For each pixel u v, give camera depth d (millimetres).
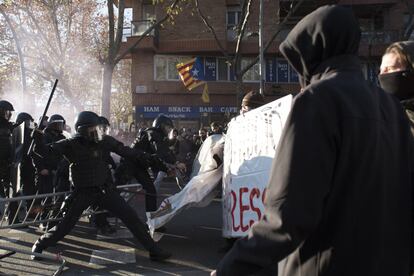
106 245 6570
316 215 1567
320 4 26734
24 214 8117
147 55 26922
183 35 26812
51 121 8094
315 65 1808
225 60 27453
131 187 7137
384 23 27750
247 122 4809
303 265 1697
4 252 6164
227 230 5113
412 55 2680
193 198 5703
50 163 7383
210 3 26609
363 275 1607
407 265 1771
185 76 22391
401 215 1747
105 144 5707
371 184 1639
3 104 7992
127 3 27500
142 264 5594
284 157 1622
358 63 1782
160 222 5840
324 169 1584
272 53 26797
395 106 1856
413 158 1864
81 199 5555
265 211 1661
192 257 5863
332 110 1630
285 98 4180
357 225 1619
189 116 27156
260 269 1673
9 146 7879
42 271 5316
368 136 1645
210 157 6008
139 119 26938
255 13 26547
